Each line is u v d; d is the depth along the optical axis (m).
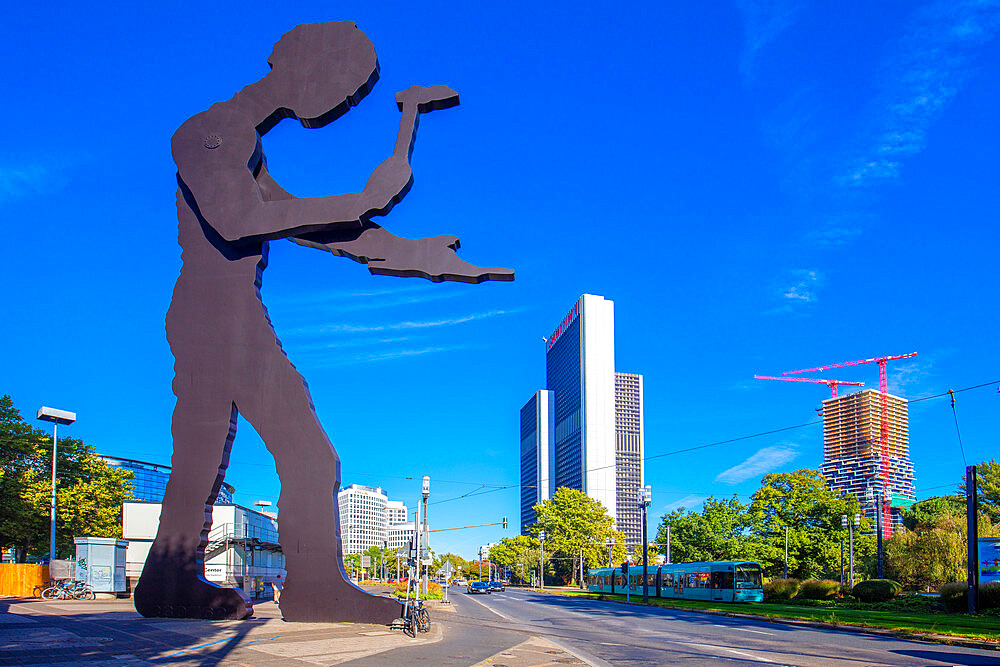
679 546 74.44
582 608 45.25
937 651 19.16
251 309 26.64
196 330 26.69
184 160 27.44
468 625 29.08
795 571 66.00
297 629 22.05
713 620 33.34
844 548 68.50
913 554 69.75
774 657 17.36
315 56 27.50
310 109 27.03
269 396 25.83
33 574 40.38
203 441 25.84
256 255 27.05
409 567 24.47
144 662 14.04
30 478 48.66
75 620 23.17
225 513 60.81
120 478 59.88
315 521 24.92
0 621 22.30
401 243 26.03
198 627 21.66
